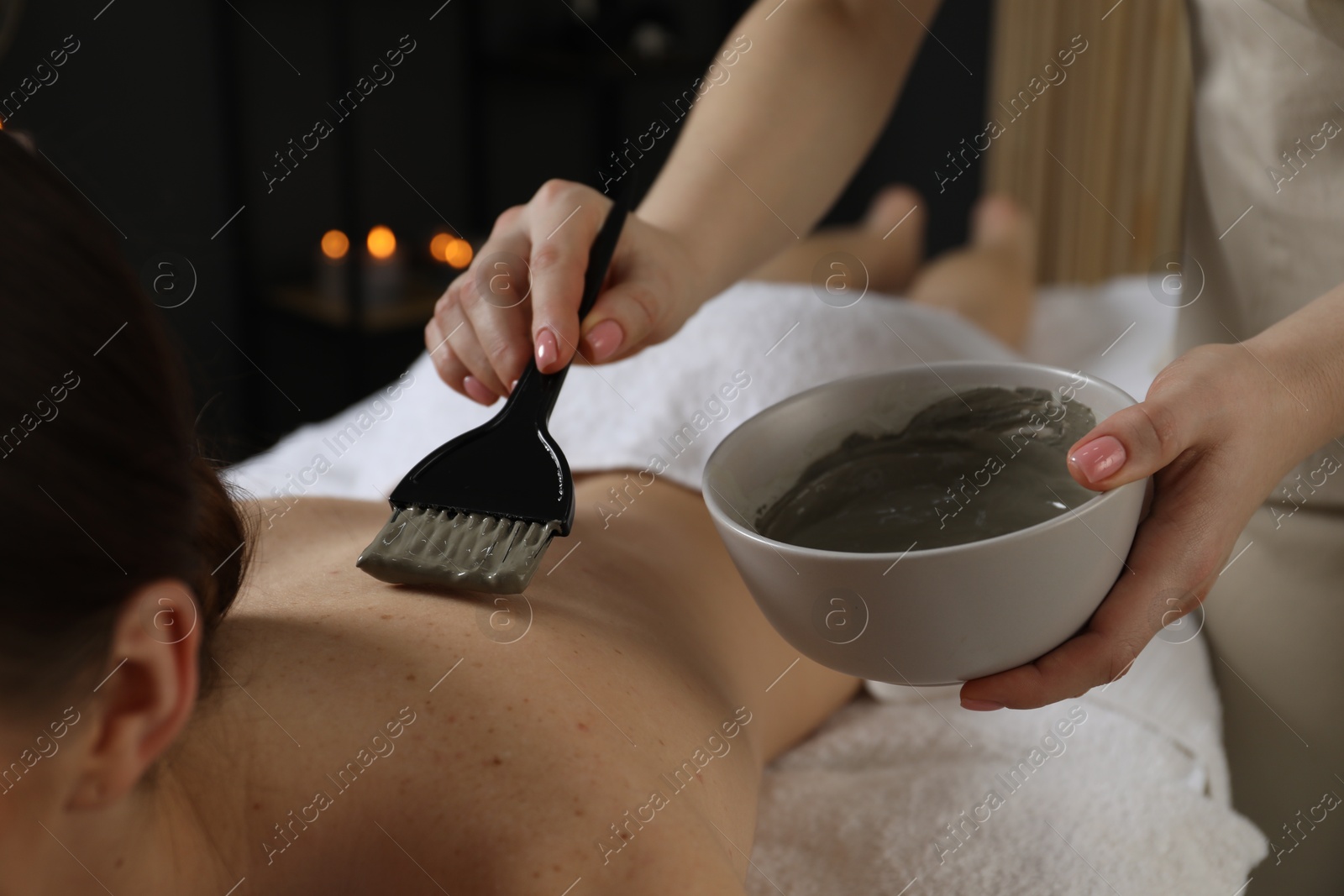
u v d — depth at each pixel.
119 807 0.37
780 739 0.66
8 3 1.68
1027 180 2.38
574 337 0.53
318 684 0.44
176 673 0.34
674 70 2.65
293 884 0.42
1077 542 0.38
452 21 2.44
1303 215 0.68
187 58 2.06
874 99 0.82
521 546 0.46
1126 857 0.56
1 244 0.30
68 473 0.31
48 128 1.93
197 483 0.41
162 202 2.10
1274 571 0.69
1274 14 0.65
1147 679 0.69
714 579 0.64
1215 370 0.44
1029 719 0.67
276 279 2.29
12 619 0.30
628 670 0.48
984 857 0.57
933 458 0.50
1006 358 1.00
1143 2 2.12
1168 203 2.16
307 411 2.38
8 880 0.33
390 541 0.48
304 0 2.18
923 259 2.93
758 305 0.90
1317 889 0.65
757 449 0.49
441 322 0.59
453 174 2.53
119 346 0.33
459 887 0.39
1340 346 0.48
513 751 0.42
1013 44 2.35
